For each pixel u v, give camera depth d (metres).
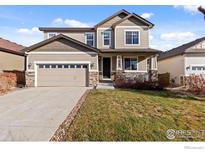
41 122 7.87
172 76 24.77
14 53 25.08
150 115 8.62
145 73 22.31
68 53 19.72
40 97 13.19
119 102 10.98
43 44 19.66
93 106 10.12
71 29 24.88
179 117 8.40
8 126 7.42
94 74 19.67
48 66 19.72
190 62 22.17
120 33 23.98
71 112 9.30
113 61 23.94
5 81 15.81
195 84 16.69
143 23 24.00
